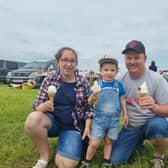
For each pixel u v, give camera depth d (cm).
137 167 117
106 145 117
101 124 114
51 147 136
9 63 684
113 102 114
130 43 115
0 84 633
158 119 114
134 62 114
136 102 118
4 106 243
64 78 117
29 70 539
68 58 114
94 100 114
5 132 159
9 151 130
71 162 110
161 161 117
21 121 188
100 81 118
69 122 117
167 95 114
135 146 123
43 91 116
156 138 113
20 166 118
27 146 137
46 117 113
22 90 435
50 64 556
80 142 114
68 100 116
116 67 116
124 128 122
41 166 113
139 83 117
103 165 117
